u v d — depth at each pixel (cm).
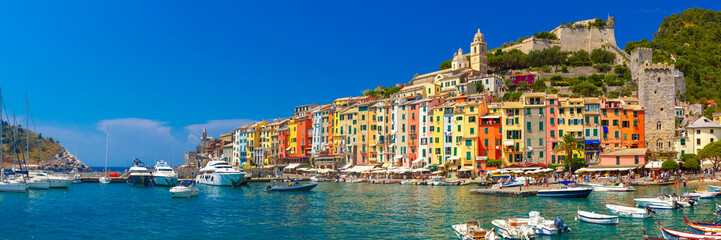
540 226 5703
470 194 10612
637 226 6250
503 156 15162
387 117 18062
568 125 14838
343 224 6788
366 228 6462
